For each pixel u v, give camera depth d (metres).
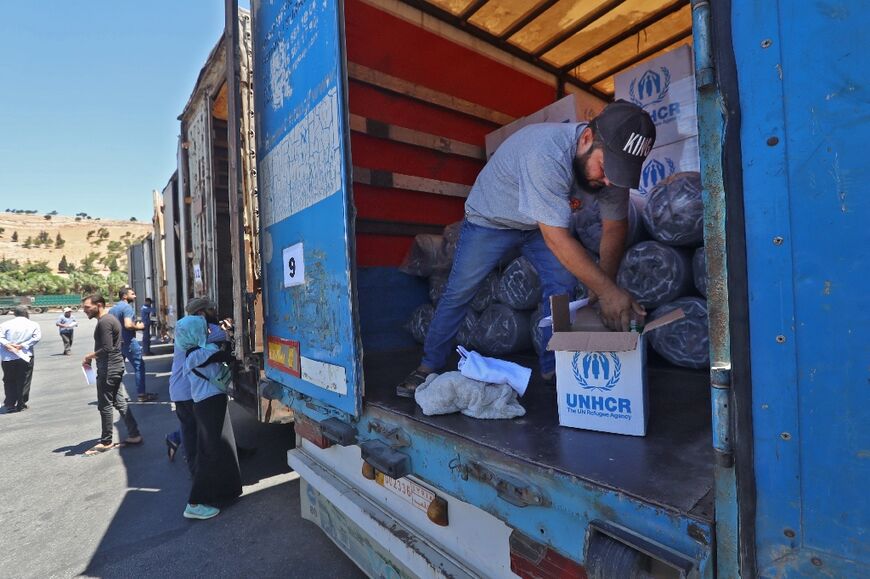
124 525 3.69
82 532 3.61
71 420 7.00
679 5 3.61
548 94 4.62
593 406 1.52
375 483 2.29
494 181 2.13
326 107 2.09
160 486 4.45
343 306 2.02
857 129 0.69
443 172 4.05
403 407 1.90
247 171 3.79
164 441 5.79
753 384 0.81
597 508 1.08
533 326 2.81
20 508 4.07
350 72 3.38
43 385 10.07
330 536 2.77
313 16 2.19
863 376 0.69
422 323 3.65
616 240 2.08
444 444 1.54
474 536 1.67
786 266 0.76
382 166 3.68
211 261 5.07
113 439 5.95
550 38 4.12
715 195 0.84
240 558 3.16
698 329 2.22
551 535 1.19
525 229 2.28
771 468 0.79
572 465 1.22
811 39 0.73
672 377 2.24
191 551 3.27
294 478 4.44
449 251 3.55
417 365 3.01
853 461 0.71
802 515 0.76
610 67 4.56
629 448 1.35
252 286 3.76
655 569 0.97
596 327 1.58
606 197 1.95
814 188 0.73
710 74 0.83
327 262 2.15
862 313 0.69
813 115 0.73
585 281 1.63
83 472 4.86
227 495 3.82
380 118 3.61
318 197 2.21
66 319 15.23
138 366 7.95
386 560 2.21
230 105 3.55
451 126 4.03
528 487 1.23
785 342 0.77
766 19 0.77
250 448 5.05
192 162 5.93
